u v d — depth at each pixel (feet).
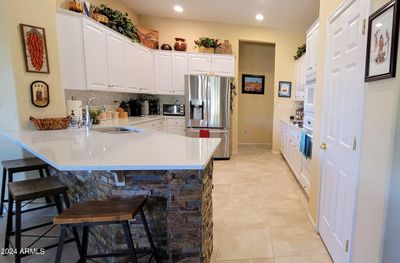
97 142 6.49
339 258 5.77
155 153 5.18
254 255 6.45
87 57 10.14
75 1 9.69
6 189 8.80
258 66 21.34
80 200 6.72
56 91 9.34
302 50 15.07
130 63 13.61
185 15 16.15
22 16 8.27
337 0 6.23
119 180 5.11
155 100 17.56
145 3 14.35
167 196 5.16
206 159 4.68
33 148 5.67
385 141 4.04
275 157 17.49
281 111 18.53
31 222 7.91
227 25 17.40
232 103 17.61
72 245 6.75
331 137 6.47
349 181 5.33
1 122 8.55
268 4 13.53
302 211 9.03
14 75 8.27
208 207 5.78
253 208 9.27
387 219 4.00
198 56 16.62
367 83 4.64
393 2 3.78
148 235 5.17
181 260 5.21
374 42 4.35
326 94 6.88
